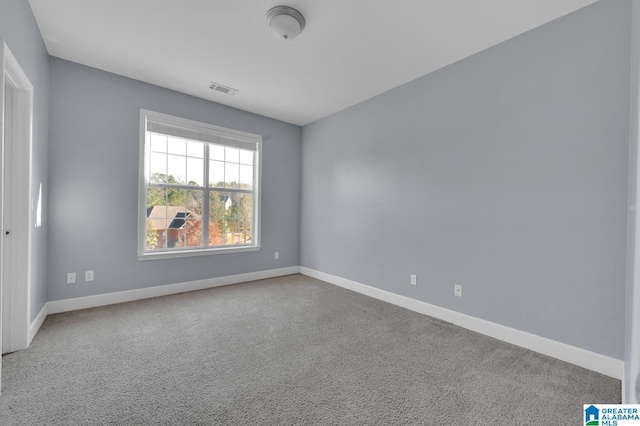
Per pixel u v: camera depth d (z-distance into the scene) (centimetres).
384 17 219
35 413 149
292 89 345
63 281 288
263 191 441
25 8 203
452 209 277
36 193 240
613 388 177
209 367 195
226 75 313
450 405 161
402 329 261
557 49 214
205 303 324
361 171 376
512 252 237
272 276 451
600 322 196
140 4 210
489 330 249
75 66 293
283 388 174
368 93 351
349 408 157
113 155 314
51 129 280
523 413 155
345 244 397
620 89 188
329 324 271
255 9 214
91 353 211
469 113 265
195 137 371
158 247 354
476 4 203
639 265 65
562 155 212
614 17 191
